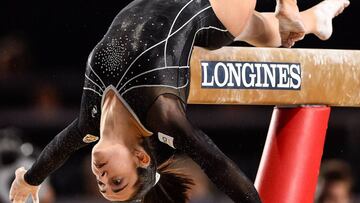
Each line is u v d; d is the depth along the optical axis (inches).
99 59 322.0
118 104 314.8
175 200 346.0
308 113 368.2
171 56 314.0
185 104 318.7
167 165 338.0
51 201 622.5
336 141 856.9
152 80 308.3
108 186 317.4
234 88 344.2
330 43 937.5
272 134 376.5
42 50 960.9
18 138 666.2
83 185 817.5
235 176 306.2
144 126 312.0
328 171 537.0
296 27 354.0
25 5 967.0
